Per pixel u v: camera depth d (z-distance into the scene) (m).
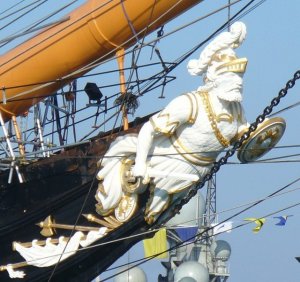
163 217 21.61
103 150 21.77
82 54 22.20
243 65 20.81
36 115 23.64
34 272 22.27
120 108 22.05
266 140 21.31
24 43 22.75
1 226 22.50
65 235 22.05
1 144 22.98
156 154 21.23
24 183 22.44
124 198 21.53
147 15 21.67
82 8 22.14
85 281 22.11
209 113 20.92
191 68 21.16
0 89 22.61
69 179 22.06
